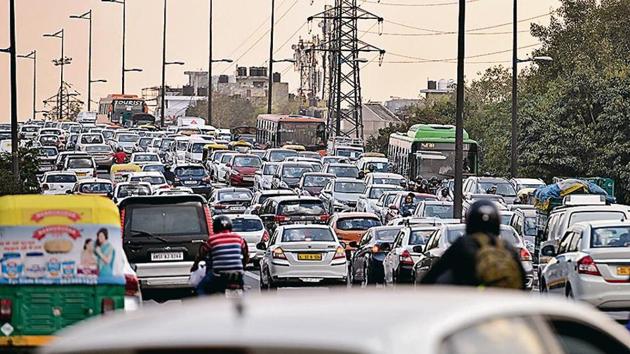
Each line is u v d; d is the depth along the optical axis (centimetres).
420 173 14800
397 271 6669
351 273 8150
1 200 3816
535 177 16175
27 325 3766
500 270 2223
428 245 6225
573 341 1520
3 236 3778
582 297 4956
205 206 5691
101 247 3816
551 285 5406
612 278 4925
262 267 7331
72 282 3784
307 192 13338
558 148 15662
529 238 8881
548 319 1476
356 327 1213
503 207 9544
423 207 10381
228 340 1186
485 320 1350
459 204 9088
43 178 15338
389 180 13712
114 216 3859
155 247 5603
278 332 1201
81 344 1248
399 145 16125
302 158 16750
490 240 2292
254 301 1396
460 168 9112
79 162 17212
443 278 2288
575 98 15950
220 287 4500
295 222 9800
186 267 5612
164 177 14862
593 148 15488
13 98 11719
